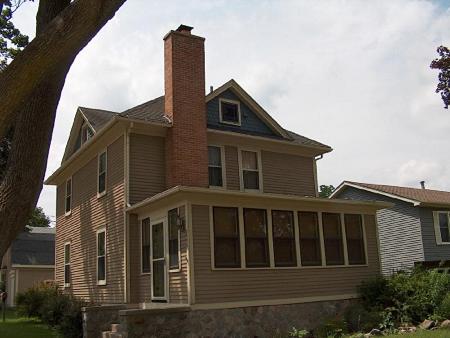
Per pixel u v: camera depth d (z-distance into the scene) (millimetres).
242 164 17719
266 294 12781
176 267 12344
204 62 16672
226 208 12711
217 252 12289
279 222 13617
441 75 11602
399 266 23875
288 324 12961
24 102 5695
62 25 5574
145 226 14359
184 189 11805
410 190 26438
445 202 23812
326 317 13570
